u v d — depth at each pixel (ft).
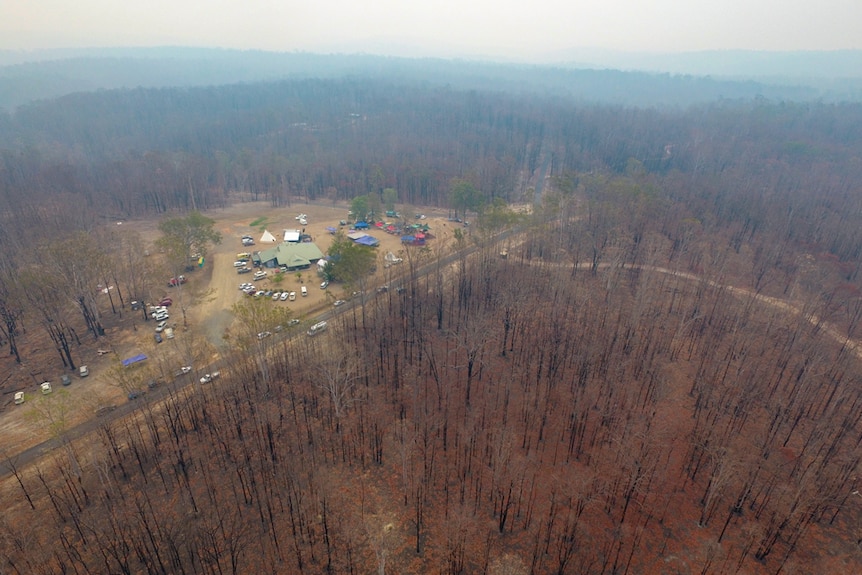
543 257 484.33
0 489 238.07
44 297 344.69
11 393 312.91
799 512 214.48
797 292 423.64
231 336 346.33
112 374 307.17
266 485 234.17
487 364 327.26
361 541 208.23
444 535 210.38
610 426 268.21
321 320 392.47
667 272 466.29
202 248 515.09
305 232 611.47
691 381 314.96
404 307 396.98
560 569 193.77
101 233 511.81
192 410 274.98
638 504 225.76
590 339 341.82
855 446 264.52
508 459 244.63
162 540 207.21
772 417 283.38
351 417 281.33
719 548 206.59
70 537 211.61
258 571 196.13
